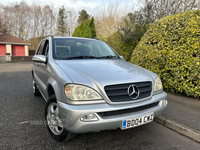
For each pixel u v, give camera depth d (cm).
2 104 376
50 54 288
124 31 733
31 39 3912
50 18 4134
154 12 737
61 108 190
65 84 193
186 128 260
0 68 1105
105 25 2745
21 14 3797
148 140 243
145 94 221
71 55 296
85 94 188
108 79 202
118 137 249
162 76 456
